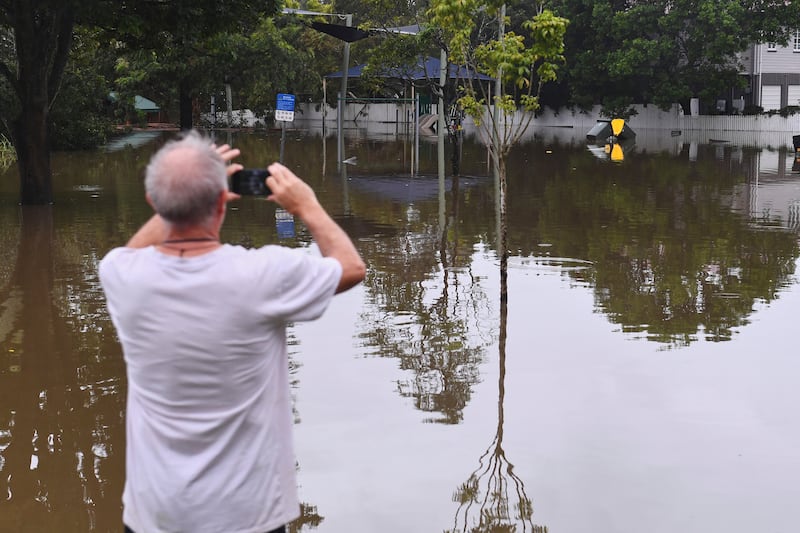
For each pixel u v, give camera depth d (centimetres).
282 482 275
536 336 777
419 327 805
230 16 1670
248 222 1418
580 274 1032
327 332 789
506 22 1581
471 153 3086
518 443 549
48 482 502
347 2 5850
